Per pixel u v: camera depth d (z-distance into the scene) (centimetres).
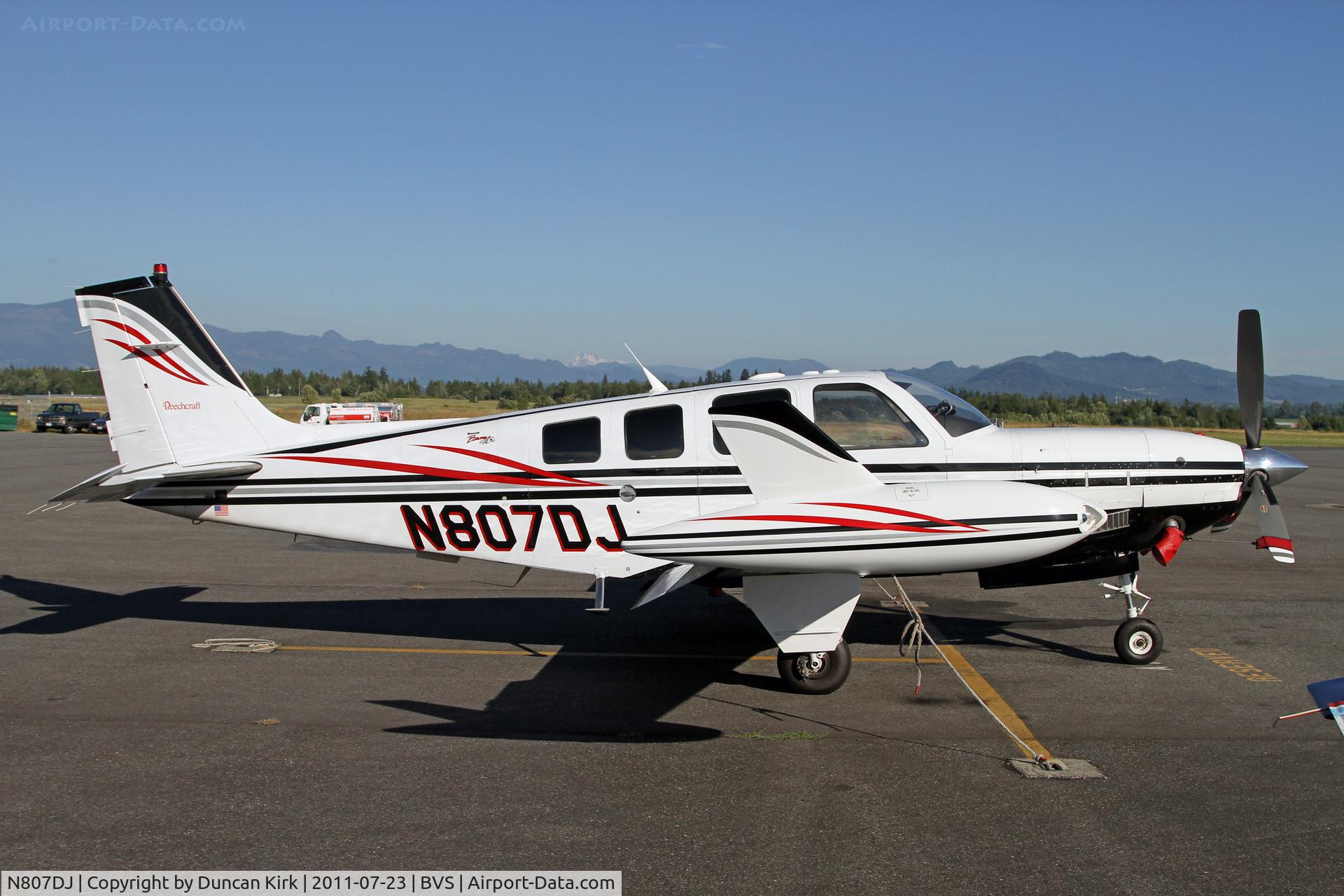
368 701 571
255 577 1002
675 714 547
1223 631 752
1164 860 358
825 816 400
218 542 1244
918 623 618
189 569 1045
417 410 8050
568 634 754
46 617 806
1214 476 653
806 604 577
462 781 440
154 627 771
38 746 489
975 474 648
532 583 973
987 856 362
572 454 674
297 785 436
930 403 667
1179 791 426
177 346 722
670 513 667
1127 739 498
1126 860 359
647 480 667
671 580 613
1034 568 666
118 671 639
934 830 385
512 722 533
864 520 544
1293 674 628
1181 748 484
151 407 723
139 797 422
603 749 486
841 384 668
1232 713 545
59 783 438
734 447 564
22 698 575
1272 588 941
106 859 363
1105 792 425
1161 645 652
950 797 420
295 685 605
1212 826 388
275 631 759
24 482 1961
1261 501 674
